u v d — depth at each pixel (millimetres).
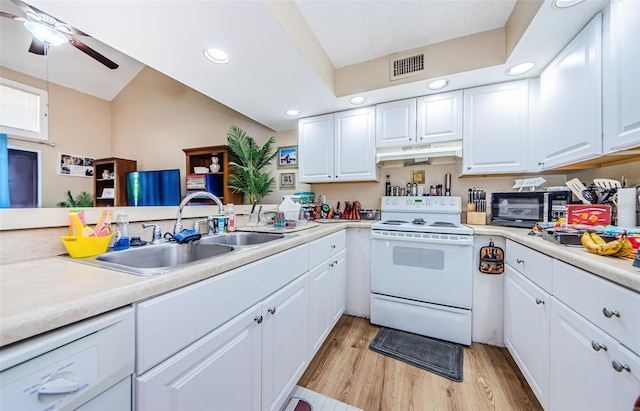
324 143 2426
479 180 2191
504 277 1674
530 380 1253
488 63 1608
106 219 991
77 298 500
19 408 404
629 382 671
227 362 842
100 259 888
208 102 3707
